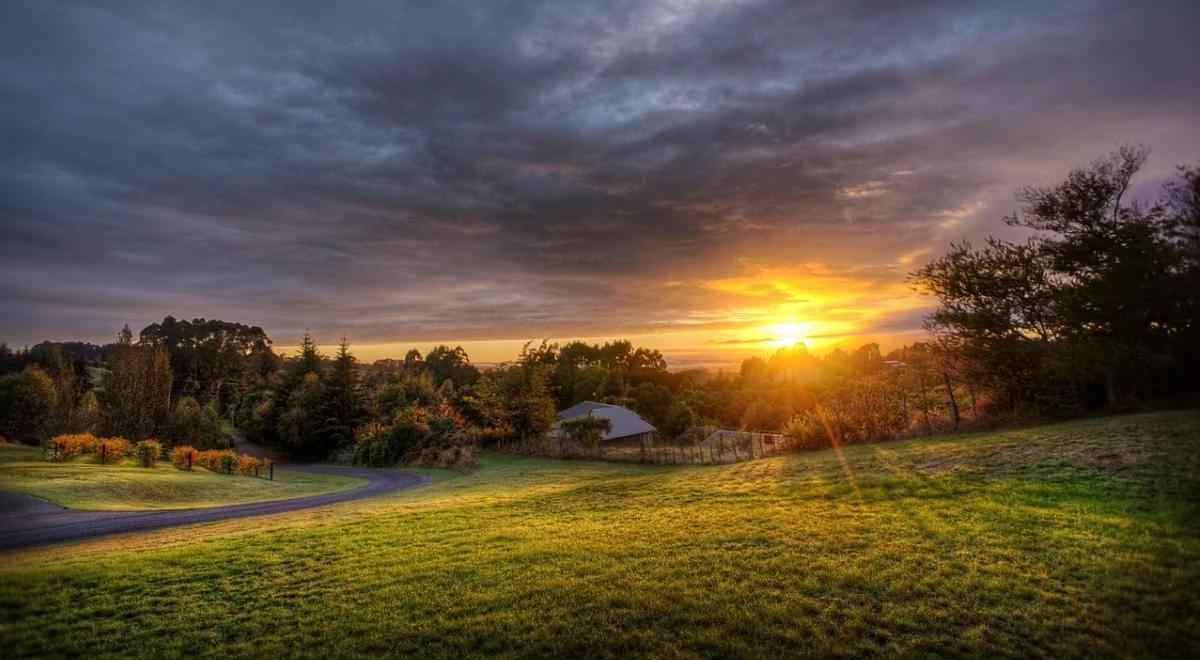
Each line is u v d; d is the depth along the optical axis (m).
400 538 11.66
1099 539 8.13
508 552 10.05
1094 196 18.81
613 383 89.25
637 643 6.44
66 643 6.95
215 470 35.81
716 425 72.44
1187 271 15.50
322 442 58.72
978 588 7.17
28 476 22.58
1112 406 17.84
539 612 7.33
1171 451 11.37
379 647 6.66
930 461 14.64
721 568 8.49
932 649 6.00
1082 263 19.16
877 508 11.12
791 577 7.96
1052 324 19.62
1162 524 8.28
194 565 9.91
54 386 52.78
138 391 51.69
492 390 57.69
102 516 17.02
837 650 6.04
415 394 68.25
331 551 10.67
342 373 60.94
